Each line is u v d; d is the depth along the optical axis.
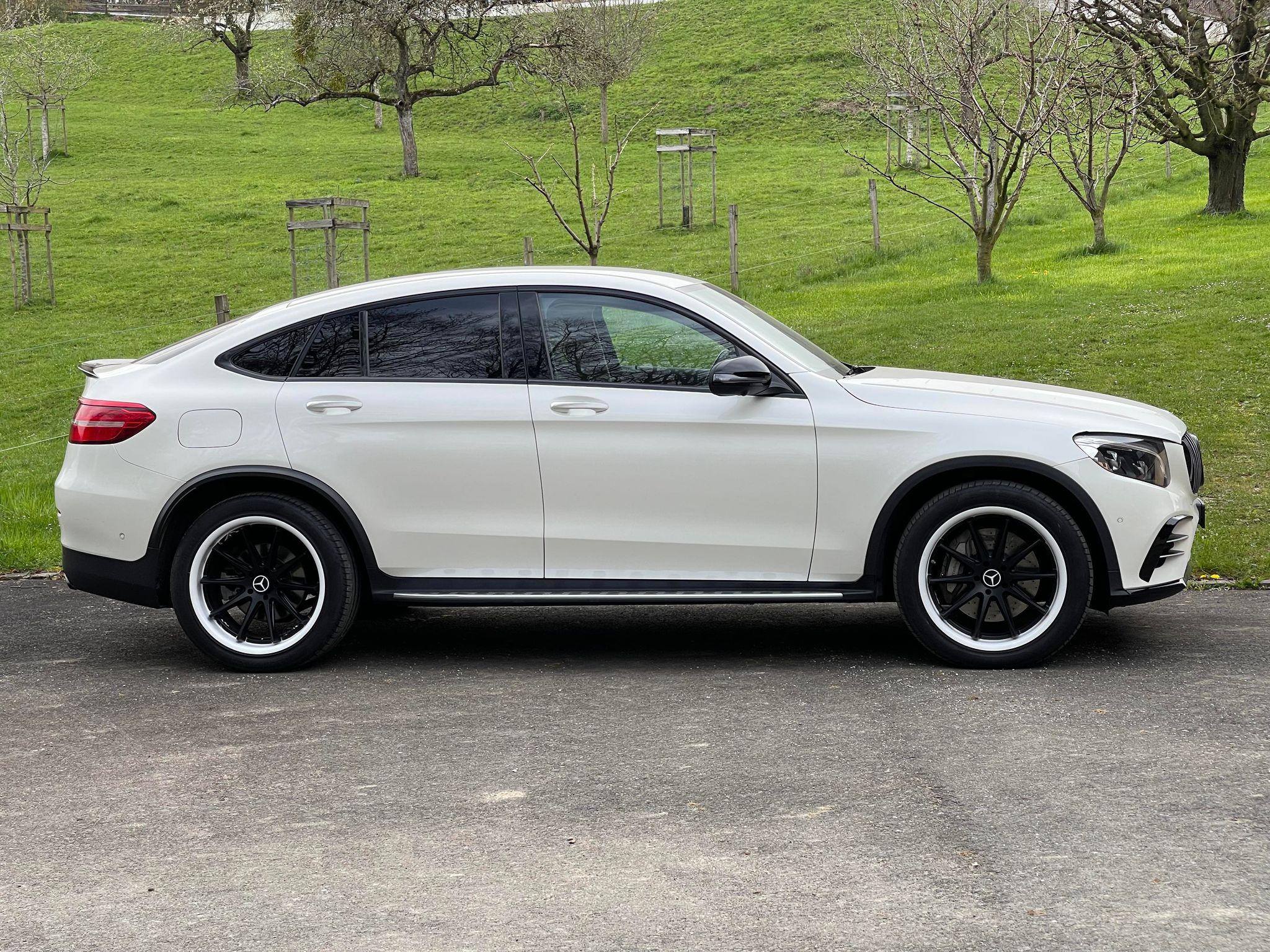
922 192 33.88
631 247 29.86
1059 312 15.67
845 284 21.20
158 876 3.50
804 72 57.94
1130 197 29.53
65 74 48.91
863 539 5.35
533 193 39.12
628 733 4.61
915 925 3.08
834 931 3.06
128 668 5.73
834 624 6.28
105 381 5.80
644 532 5.41
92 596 7.24
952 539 5.36
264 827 3.83
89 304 27.77
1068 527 5.21
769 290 21.61
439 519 5.48
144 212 38.09
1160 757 4.18
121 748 4.60
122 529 5.61
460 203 37.84
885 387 5.45
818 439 5.33
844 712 4.79
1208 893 3.20
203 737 4.71
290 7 46.22
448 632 6.30
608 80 49.03
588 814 3.86
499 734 4.63
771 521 5.38
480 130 56.44
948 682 5.13
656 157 46.09
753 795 3.97
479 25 46.34
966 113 18.77
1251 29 23.95
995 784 3.99
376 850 3.64
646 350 5.49
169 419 5.59
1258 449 9.27
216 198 39.88
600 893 3.31
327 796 4.07
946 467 5.27
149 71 71.88
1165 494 5.29
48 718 4.98
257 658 5.57
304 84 47.66
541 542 5.46
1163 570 5.37
